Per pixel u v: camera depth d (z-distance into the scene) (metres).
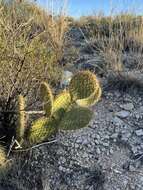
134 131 1.26
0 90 1.18
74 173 1.14
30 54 1.22
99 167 1.15
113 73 1.45
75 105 1.12
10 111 1.13
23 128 1.10
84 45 1.70
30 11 1.58
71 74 1.45
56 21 1.61
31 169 1.13
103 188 1.12
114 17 1.85
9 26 1.26
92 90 1.11
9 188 1.09
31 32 1.43
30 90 1.22
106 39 1.68
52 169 1.14
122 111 1.33
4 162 1.08
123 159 1.18
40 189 1.10
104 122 1.28
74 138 1.22
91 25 1.90
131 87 1.40
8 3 1.44
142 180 1.14
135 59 1.57
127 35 1.69
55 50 1.49
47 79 1.31
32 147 1.12
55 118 1.12
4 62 1.19
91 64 1.53
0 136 1.15
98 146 1.21
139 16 1.85
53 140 1.20
